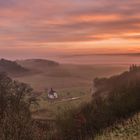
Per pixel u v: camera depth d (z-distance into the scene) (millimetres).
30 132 10461
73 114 11344
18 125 10547
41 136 10430
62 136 10383
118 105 11031
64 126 10781
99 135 9516
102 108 11297
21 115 11648
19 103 16344
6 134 10078
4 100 16281
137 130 9039
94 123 10555
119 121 10141
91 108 11586
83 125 10586
